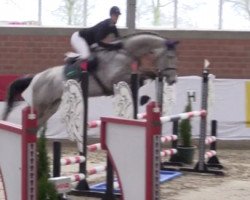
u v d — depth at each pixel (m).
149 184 6.34
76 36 11.87
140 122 6.47
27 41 16.11
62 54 16.08
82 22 17.83
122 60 11.59
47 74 12.16
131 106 10.84
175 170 11.66
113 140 6.95
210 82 12.20
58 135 15.00
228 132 15.00
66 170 11.50
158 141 6.36
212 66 16.06
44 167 7.13
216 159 12.03
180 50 16.08
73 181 8.89
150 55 11.77
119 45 11.66
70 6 17.84
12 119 14.38
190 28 16.86
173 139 11.92
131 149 6.65
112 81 11.65
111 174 8.88
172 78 11.73
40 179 7.02
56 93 11.98
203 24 17.30
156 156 6.36
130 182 6.67
